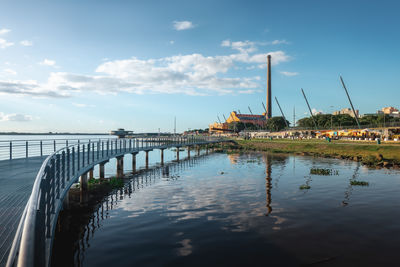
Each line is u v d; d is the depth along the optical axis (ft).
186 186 76.59
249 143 294.66
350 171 103.40
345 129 252.42
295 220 46.16
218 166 124.36
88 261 31.32
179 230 41.45
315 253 33.68
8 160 68.23
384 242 36.94
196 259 31.94
